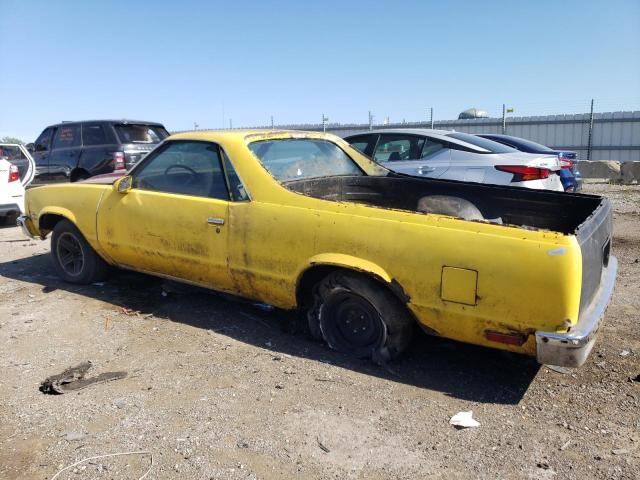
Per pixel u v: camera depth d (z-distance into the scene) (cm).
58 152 1209
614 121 1869
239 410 320
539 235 308
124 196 480
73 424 308
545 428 300
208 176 433
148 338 422
